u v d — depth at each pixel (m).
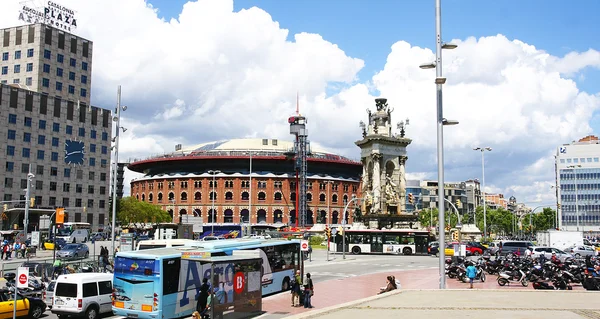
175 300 29.48
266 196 161.25
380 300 27.66
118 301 29.39
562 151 199.12
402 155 104.75
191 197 161.88
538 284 35.50
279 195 162.50
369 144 103.62
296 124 159.12
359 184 176.38
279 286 40.47
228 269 27.95
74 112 141.50
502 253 73.50
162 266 28.94
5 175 125.94
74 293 29.83
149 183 172.00
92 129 145.50
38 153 132.62
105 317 31.48
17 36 144.75
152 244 42.06
